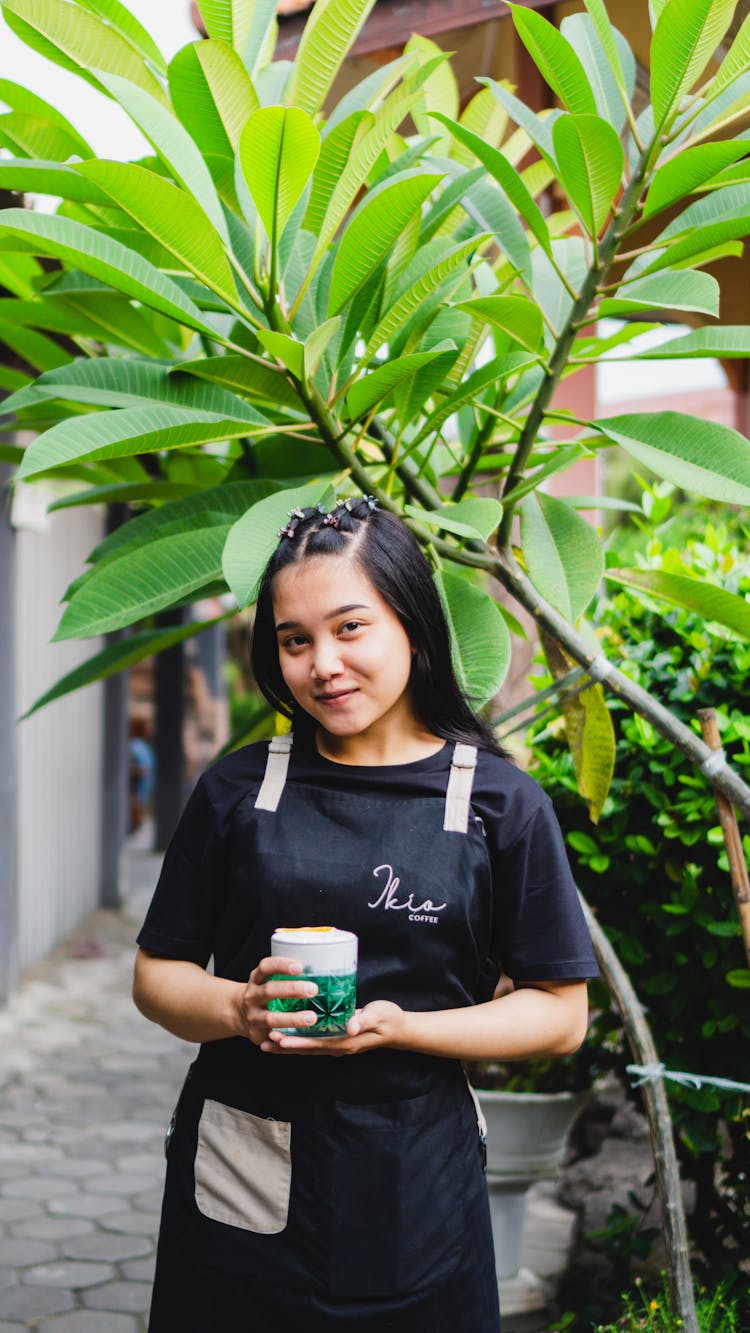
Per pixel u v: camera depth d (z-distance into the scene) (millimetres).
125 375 1696
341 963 1220
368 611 1336
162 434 1514
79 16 1554
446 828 1344
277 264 1589
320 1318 1281
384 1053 1320
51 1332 2645
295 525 1393
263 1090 1339
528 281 1778
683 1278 1840
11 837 5438
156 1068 4723
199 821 1418
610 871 2252
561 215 2316
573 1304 2486
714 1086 2146
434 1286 1298
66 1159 3746
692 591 1721
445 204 1774
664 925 2164
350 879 1322
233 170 1651
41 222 1432
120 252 1493
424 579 1404
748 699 2109
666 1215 1852
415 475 1899
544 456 2092
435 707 1438
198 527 1782
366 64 3488
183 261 1519
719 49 2898
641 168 1569
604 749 1895
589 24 1857
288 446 1986
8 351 2764
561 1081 2594
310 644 1355
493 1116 2400
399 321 1599
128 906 7980
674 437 1604
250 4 1623
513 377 2029
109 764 7797
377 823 1348
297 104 1640
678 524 4184
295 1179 1310
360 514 1412
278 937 1239
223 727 11305
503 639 1576
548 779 2264
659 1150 1857
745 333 1573
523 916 1364
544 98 3305
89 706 7516
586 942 1369
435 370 1712
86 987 5953
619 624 2352
